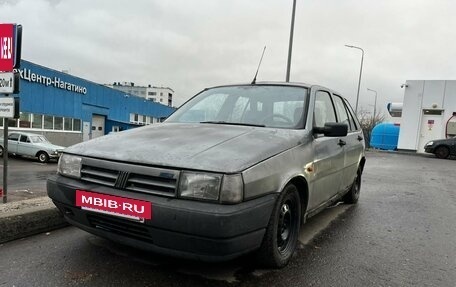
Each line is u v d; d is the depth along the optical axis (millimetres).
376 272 3375
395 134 26297
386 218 5355
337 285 3068
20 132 20203
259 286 2965
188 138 3219
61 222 4277
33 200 4656
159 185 2674
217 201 2553
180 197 2611
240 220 2549
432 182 9656
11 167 15867
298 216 3496
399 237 4461
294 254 3711
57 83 26078
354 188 6125
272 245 3039
